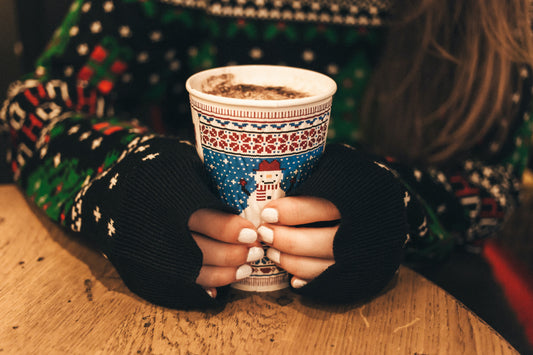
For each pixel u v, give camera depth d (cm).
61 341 35
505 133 62
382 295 41
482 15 55
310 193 36
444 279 59
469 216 60
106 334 36
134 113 69
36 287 40
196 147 40
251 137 35
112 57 61
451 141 59
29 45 129
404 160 61
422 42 58
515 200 65
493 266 63
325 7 64
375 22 65
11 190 53
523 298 57
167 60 68
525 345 50
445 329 37
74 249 44
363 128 65
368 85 65
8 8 123
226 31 66
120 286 40
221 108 35
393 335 37
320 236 37
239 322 38
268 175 37
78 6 62
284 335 37
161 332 36
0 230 46
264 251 39
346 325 38
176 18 65
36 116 53
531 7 62
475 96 58
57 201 46
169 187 37
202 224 37
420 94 60
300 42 65
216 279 38
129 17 61
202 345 35
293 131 36
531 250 82
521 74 61
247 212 38
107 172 41
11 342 35
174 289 37
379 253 38
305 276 38
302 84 41
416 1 58
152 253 37
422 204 50
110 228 38
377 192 38
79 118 51
